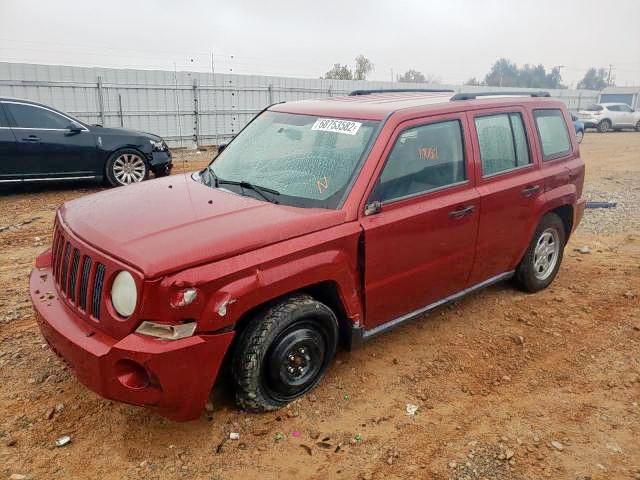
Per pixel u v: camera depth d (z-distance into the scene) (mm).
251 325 3213
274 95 21578
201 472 2961
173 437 3211
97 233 3139
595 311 5148
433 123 4082
